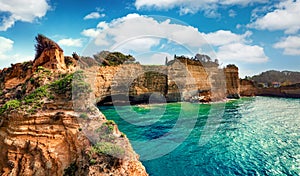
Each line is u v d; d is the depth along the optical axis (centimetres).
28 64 2698
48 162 1020
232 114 3278
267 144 1808
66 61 2798
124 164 917
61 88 1366
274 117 3061
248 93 6506
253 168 1342
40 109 1203
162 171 1247
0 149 1163
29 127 1130
